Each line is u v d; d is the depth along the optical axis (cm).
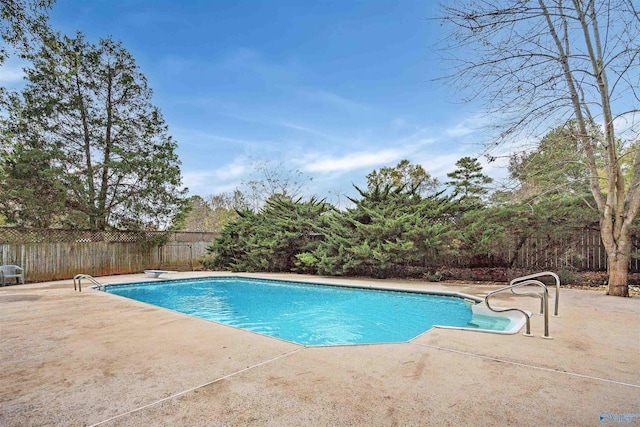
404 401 286
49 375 351
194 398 294
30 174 1363
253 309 900
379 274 1305
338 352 418
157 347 445
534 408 275
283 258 1577
